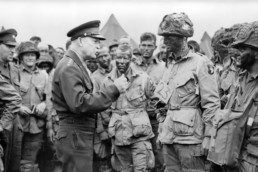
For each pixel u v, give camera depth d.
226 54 8.16
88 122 6.89
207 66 7.21
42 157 11.34
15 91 8.74
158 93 7.50
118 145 9.36
